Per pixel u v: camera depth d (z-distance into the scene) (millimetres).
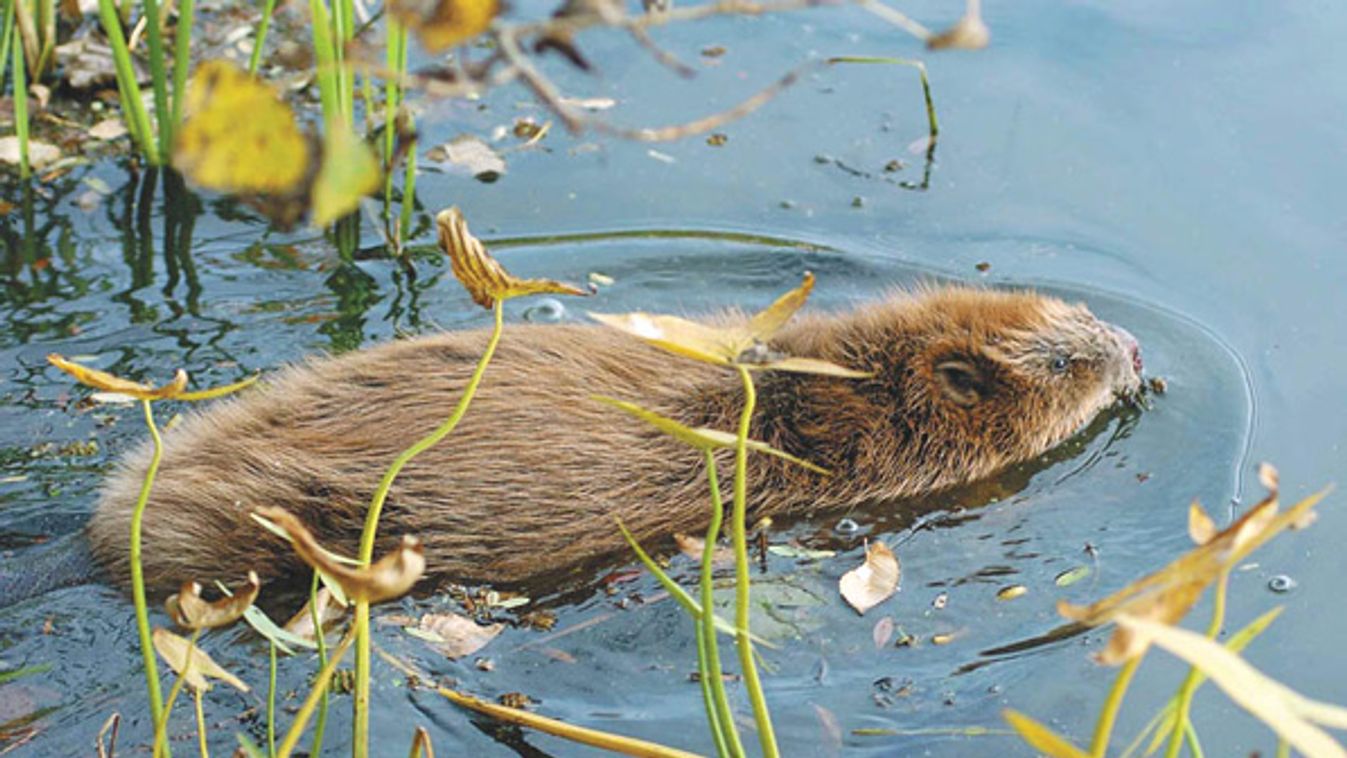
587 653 5098
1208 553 2896
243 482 5344
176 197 7664
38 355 6445
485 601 5336
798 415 6023
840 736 4730
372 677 4887
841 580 5473
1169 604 2848
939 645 5184
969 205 7680
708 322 6402
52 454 5852
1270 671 5051
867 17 9086
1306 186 7684
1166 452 6320
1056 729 4777
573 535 5539
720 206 7668
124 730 4590
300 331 6695
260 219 7527
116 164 7871
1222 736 4773
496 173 7883
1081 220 7559
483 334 5938
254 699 4746
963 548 5773
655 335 3410
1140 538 5789
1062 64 8656
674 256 7320
